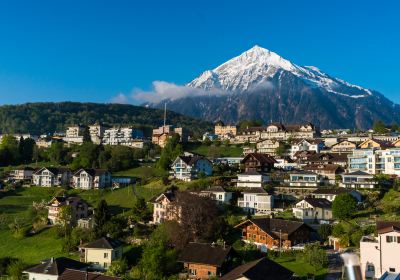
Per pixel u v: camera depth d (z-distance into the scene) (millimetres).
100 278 83938
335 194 144875
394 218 119938
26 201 196000
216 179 176125
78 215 159000
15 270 103500
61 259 97750
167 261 97500
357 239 105125
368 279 82188
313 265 93750
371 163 184125
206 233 115750
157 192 184500
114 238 125250
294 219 132000
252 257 101500
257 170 187875
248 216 131375
